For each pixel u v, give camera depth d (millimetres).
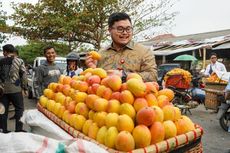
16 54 6539
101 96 2289
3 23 16938
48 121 2701
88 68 3053
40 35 18547
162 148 1853
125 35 2965
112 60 3045
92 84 2508
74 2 17812
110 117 2045
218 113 7289
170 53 18281
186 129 2104
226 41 15570
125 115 1993
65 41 19219
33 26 18047
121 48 3035
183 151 1975
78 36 18531
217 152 5598
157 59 22125
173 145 1903
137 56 2992
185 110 9758
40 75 5680
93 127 2158
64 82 3055
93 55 3084
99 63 3137
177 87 9664
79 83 2592
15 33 18406
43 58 13250
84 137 2154
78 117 2320
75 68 6453
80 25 17469
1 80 6059
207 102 8156
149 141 1901
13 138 1671
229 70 17109
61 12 18016
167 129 2000
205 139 6543
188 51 19062
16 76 6188
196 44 19234
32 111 3189
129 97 2107
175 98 9586
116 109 2119
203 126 7922
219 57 17688
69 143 1725
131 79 2195
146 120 1934
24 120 3121
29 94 13977
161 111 2061
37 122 2662
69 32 17328
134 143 1880
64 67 12500
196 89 10625
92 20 17484
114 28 2973
